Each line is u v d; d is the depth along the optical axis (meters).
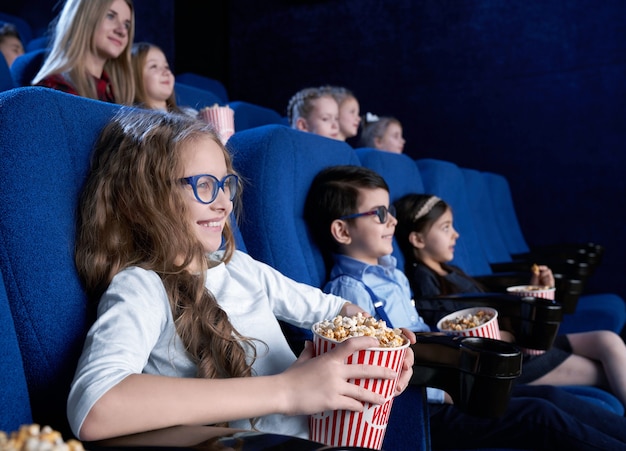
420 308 1.46
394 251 1.72
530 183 4.02
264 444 0.55
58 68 1.78
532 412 1.15
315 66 4.61
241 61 4.82
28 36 3.43
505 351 0.86
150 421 0.60
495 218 3.61
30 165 0.70
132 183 0.78
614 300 2.88
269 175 1.16
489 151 4.12
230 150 1.18
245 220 1.15
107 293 0.73
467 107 4.18
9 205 0.68
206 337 0.77
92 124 0.81
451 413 1.19
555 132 3.94
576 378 1.57
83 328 0.72
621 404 1.53
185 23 4.66
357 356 0.73
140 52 2.04
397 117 4.38
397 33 4.36
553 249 3.25
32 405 0.67
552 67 3.94
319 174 1.34
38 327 0.68
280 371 0.86
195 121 0.87
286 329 1.10
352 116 2.96
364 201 1.32
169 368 0.76
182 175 0.81
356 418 0.74
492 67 4.10
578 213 3.88
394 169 1.77
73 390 0.62
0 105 0.70
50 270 0.70
